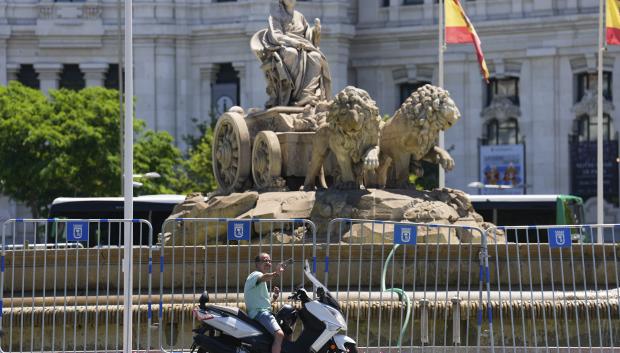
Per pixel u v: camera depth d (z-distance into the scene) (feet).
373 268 138.62
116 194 355.36
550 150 422.00
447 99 153.17
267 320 117.08
